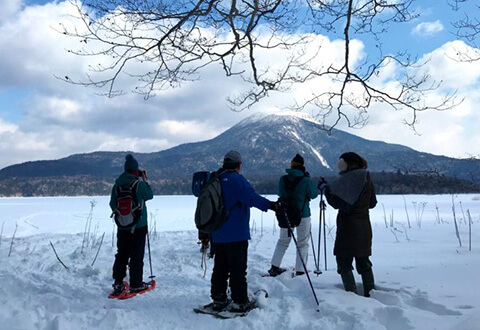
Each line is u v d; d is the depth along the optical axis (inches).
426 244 320.5
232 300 159.9
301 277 189.6
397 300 152.7
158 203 2068.2
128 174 187.9
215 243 155.1
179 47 189.0
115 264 183.3
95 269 225.0
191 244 356.5
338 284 180.4
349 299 151.8
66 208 1535.4
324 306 142.9
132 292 182.4
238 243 151.6
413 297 154.7
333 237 392.8
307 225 213.0
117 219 182.5
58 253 301.0
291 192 209.9
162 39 181.2
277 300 157.4
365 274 170.2
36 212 1261.1
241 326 136.9
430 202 1476.4
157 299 171.3
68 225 748.6
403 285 175.0
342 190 165.2
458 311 137.5
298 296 165.0
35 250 315.0
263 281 186.1
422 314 137.0
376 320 131.8
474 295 156.1
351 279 168.1
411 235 392.8
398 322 133.3
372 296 161.0
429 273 200.1
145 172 197.3
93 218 935.7
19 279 194.2
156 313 152.0
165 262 266.5
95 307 163.3
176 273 235.1
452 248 291.0
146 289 187.6
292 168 215.5
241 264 152.2
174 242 370.6
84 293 180.9
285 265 247.9
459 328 116.7
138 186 185.2
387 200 1775.3
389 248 302.0
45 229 669.3
